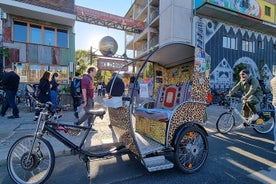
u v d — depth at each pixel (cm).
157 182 308
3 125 588
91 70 561
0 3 1124
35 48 1352
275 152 441
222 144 495
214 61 1841
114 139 468
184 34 1708
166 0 1777
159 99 501
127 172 340
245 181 313
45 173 295
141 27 2217
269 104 697
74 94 764
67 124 314
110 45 1398
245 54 2041
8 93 684
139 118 430
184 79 455
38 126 298
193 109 363
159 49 363
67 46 1462
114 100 332
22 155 298
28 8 1191
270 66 2242
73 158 393
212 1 1639
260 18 1948
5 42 1256
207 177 326
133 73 491
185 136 347
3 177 314
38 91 623
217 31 1861
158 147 338
